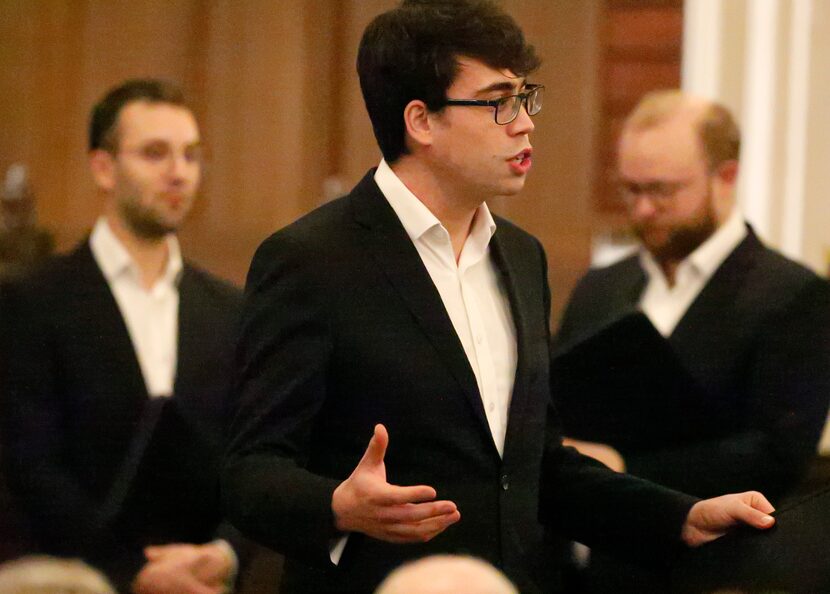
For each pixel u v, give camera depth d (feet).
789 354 27.99
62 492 27.02
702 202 29.60
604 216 46.55
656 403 27.27
